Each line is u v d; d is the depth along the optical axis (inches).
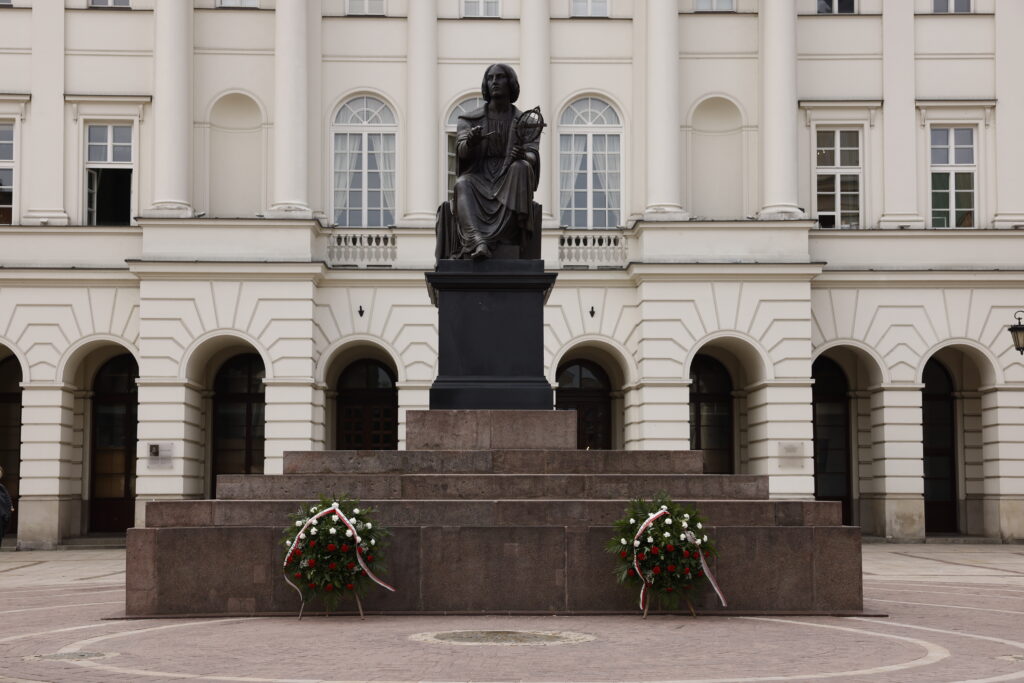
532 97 1338.6
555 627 492.4
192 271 1251.2
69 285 1284.4
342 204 1349.7
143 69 1327.5
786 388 1266.0
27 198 1312.7
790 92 1314.0
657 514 513.0
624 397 1354.6
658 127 1309.1
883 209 1341.0
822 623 513.3
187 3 1311.5
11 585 804.0
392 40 1357.0
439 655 421.1
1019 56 1354.6
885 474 1296.8
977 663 419.5
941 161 1359.5
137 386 1277.1
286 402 1251.8
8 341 1278.3
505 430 592.7
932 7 1369.3
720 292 1272.1
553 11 1365.7
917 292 1311.5
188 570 532.4
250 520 537.6
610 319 1300.4
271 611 529.0
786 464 1257.4
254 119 1341.0
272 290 1259.2
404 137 1347.2
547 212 1327.5
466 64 1355.8
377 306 1293.1
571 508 536.1
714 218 1330.0
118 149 1330.0
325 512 513.7
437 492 547.8
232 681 374.3
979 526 1381.6
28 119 1320.1
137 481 1239.5
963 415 1395.2
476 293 620.4
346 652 428.8
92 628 512.1
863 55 1357.0
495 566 529.0
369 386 1413.6
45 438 1273.4
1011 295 1312.7
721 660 414.3
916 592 708.0
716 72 1353.3
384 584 518.0
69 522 1322.6
